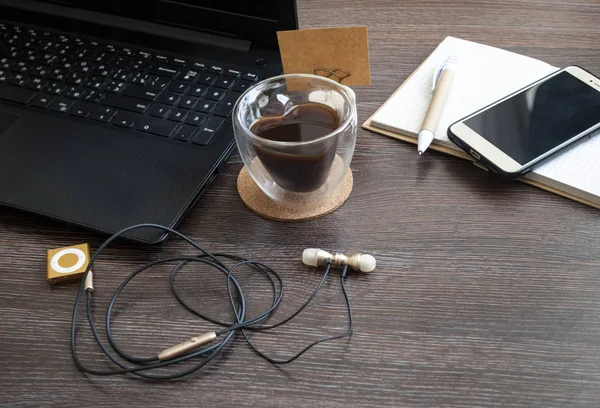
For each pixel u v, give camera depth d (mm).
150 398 461
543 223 562
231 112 658
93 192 594
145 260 558
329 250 555
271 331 498
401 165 625
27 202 590
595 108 625
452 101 665
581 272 524
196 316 516
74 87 708
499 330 488
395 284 524
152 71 713
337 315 506
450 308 504
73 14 792
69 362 489
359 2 852
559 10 809
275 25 707
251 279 539
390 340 486
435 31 791
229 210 600
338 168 589
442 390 455
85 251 556
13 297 537
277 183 577
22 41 774
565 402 445
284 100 583
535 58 737
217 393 462
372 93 706
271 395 458
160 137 642
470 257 540
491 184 599
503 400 447
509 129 609
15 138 655
